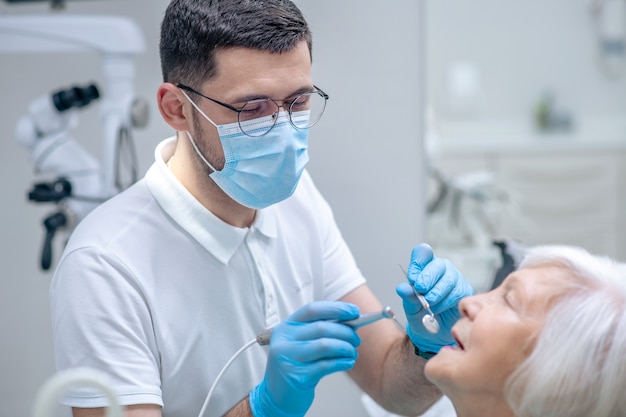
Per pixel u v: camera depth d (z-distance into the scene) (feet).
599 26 14.15
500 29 14.03
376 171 7.72
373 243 7.82
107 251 4.11
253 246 4.51
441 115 14.12
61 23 6.44
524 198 13.66
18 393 8.16
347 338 3.89
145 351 4.11
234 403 4.53
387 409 4.85
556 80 14.30
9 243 7.95
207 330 4.39
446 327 4.10
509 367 3.41
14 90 7.73
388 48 7.52
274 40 3.79
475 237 9.02
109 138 6.55
